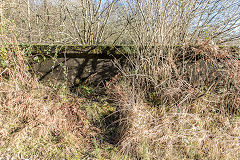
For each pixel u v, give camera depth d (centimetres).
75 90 360
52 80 363
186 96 297
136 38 362
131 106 279
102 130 278
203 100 308
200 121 283
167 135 252
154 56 317
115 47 338
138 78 333
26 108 269
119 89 317
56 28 533
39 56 346
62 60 352
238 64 301
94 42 530
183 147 251
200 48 318
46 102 289
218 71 315
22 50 328
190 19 385
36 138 240
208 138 262
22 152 223
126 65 358
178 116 288
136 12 379
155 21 335
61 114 273
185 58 342
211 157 247
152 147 248
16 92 283
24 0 467
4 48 294
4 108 266
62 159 223
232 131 278
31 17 571
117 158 232
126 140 245
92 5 516
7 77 315
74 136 256
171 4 332
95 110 309
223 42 363
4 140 229
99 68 362
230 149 253
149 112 280
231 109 309
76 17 543
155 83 315
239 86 303
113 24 589
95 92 356
